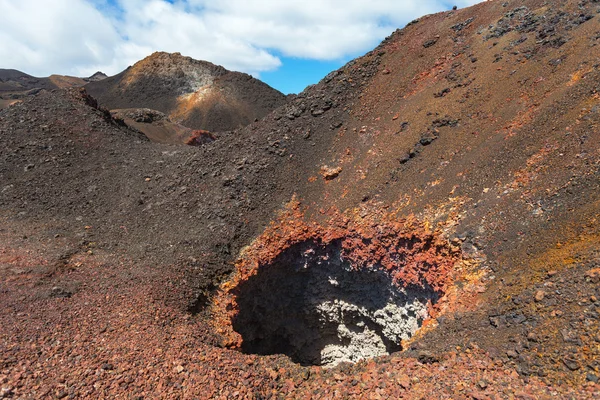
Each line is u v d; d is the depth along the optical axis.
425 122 23.14
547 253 12.99
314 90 30.30
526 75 20.94
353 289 22.47
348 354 24.81
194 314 17.27
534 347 10.23
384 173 22.38
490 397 9.10
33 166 27.58
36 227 22.02
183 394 10.80
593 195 13.46
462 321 12.74
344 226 21.42
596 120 15.72
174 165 29.30
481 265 14.76
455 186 18.58
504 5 27.31
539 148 16.97
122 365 11.58
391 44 30.97
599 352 8.98
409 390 10.32
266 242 22.38
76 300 15.12
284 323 24.62
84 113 34.91
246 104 108.88
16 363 10.88
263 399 11.50
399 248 19.00
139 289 16.78
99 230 22.94
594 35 19.53
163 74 115.69
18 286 15.34
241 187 25.27
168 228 23.34
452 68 25.52
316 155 26.50
